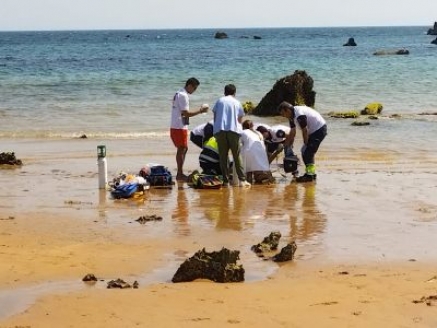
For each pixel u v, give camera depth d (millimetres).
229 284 7301
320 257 8305
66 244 8820
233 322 6145
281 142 13766
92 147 17562
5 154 14836
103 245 8789
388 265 7977
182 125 13078
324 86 35969
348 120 23203
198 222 9992
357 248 8680
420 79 39719
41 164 14945
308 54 77500
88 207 10914
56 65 56500
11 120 22891
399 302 6688
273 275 7629
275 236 8789
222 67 52312
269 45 112625
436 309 6480
